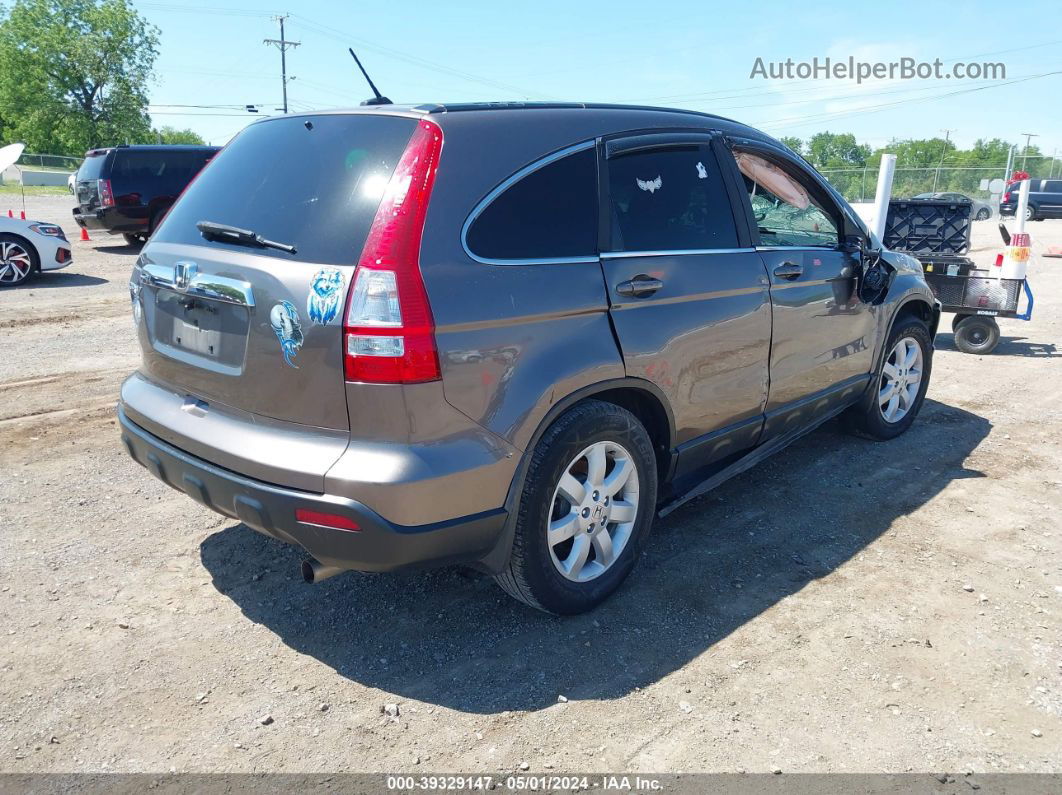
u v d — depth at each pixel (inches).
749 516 165.9
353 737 102.2
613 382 122.0
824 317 168.4
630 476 129.4
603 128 129.1
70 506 165.5
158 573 140.6
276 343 104.5
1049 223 1256.8
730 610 130.9
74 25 2628.0
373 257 99.5
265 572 141.6
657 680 113.3
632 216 129.3
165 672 114.3
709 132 148.3
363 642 122.0
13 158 484.1
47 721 104.0
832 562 146.8
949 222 323.9
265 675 114.0
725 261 142.3
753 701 108.9
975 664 117.1
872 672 115.1
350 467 99.9
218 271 111.5
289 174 115.7
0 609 128.1
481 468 105.7
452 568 144.1
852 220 181.9
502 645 121.3
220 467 111.3
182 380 122.0
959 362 301.9
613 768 97.0
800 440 211.5
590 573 128.3
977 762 98.3
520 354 109.8
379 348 98.3
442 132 108.6
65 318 365.4
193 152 661.9
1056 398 252.4
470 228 107.3
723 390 144.9
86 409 226.2
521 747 100.4
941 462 196.4
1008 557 148.9
